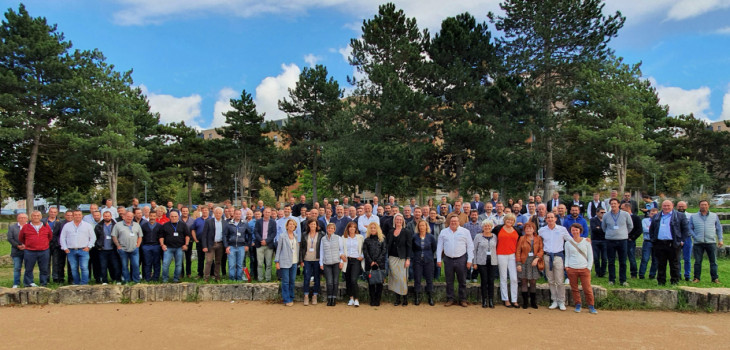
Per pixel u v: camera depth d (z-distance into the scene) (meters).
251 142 44.31
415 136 28.14
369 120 29.22
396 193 31.67
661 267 10.24
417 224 10.00
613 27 29.36
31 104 28.94
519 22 30.30
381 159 27.09
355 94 30.72
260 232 10.98
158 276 11.09
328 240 9.49
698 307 8.97
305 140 42.41
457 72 27.80
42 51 28.19
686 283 10.37
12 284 10.85
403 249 9.40
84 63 31.62
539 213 10.69
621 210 10.45
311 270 9.78
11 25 28.53
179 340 7.11
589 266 8.84
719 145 38.50
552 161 30.31
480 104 28.08
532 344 6.86
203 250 10.88
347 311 8.98
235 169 42.09
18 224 10.54
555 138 28.45
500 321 8.17
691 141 38.28
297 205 13.96
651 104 33.56
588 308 9.14
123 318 8.49
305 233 10.14
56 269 10.98
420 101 26.84
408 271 10.33
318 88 41.88
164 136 41.59
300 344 6.86
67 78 29.73
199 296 10.02
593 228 11.06
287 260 9.57
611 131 27.09
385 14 31.23
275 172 42.47
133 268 10.71
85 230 10.43
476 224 10.48
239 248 11.11
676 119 38.59
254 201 49.50
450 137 26.58
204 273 11.08
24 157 34.62
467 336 7.25
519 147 27.45
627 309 9.12
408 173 27.78
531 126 27.09
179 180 47.03
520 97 27.02
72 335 7.41
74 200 52.12
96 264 11.09
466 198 28.05
